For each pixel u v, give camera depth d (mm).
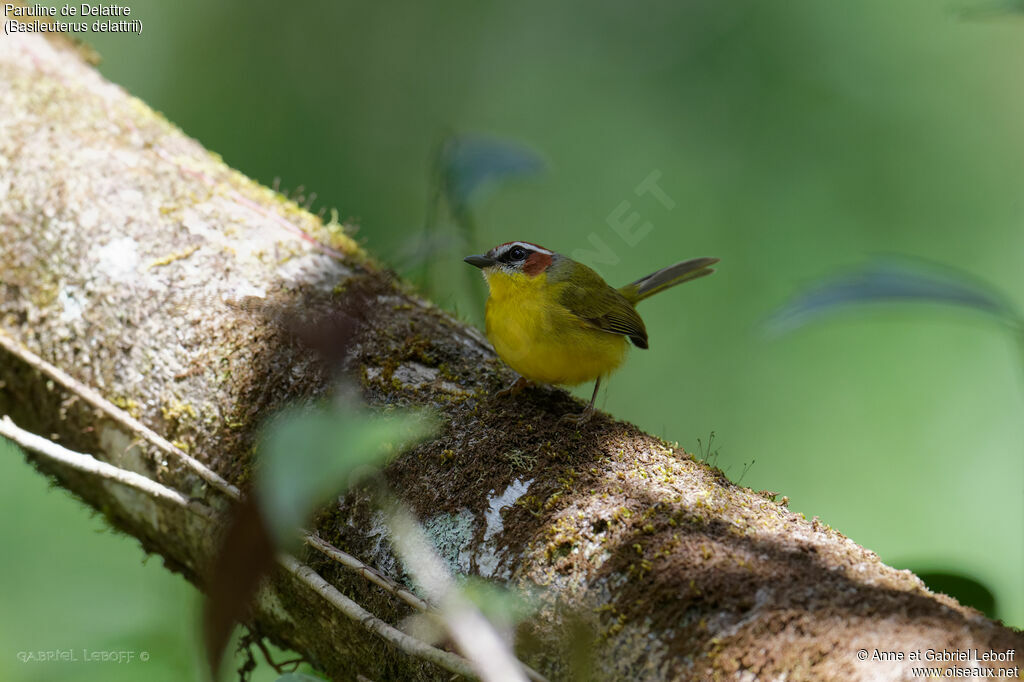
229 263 7051
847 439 14477
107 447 6812
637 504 5039
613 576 4637
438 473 5605
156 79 16094
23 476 10445
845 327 14992
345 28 16906
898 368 14625
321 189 16469
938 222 15945
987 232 15828
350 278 7246
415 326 7039
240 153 16312
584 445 5746
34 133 7812
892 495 13891
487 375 6699
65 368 6949
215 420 6258
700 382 15367
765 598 4258
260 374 6238
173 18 16156
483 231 16172
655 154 16609
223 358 6398
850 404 14641
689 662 4203
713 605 4305
